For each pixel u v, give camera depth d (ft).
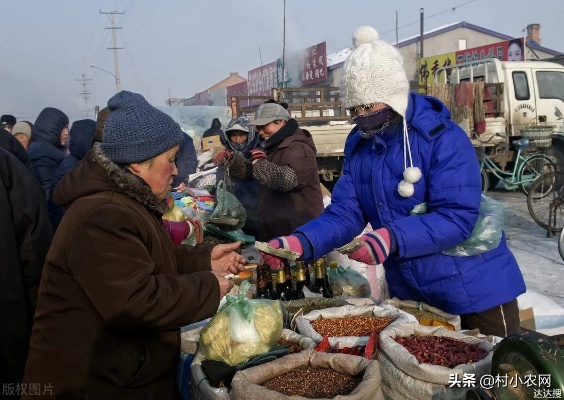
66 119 16.94
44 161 15.30
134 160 5.17
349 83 6.85
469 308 7.09
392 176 7.19
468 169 6.74
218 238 13.65
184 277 5.34
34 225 8.25
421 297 7.53
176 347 5.74
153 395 5.43
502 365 4.80
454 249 7.00
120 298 4.76
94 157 5.24
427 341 6.17
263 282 9.20
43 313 5.21
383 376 5.94
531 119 34.68
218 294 5.40
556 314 10.57
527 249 22.06
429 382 5.35
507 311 7.32
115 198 5.16
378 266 10.85
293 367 5.64
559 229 23.94
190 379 6.10
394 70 6.68
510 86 34.27
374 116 6.88
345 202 7.80
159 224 5.65
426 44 89.20
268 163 11.83
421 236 6.53
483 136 32.94
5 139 10.57
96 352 5.09
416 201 7.03
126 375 5.20
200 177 23.39
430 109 7.15
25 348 8.05
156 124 5.26
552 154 34.32
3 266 7.74
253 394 4.97
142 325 4.92
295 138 12.22
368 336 6.52
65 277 5.08
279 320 6.22
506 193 36.86
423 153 6.86
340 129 29.17
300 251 7.07
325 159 29.76
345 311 7.39
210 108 50.80
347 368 5.46
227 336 5.89
